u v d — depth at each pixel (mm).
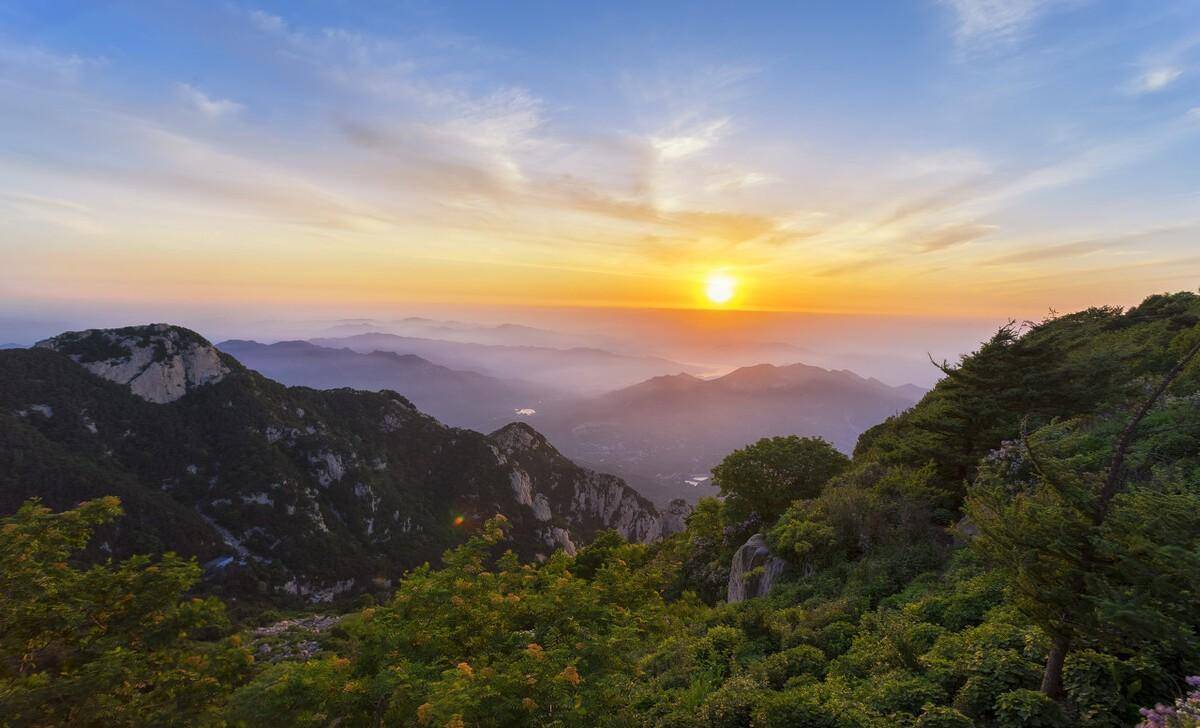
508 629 14062
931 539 18953
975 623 12250
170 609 14062
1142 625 6531
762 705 10586
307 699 10203
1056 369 20859
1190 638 7020
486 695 9609
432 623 12984
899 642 11625
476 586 14516
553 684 10352
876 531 20484
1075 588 7582
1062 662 8297
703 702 11758
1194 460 13633
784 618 16078
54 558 14289
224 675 13133
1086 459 8992
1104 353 21922
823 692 10711
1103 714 7574
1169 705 7293
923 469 22328
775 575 22281
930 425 22984
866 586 17344
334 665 10938
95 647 12844
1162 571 6848
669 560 39312
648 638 18016
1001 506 8758
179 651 13609
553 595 14703
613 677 11523
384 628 12477
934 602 13602
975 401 21531
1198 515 7242
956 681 9938
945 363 23234
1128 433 7789
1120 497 7898
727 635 15680
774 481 36094
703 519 41031
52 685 11672
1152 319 35625
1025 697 8125
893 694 9836
